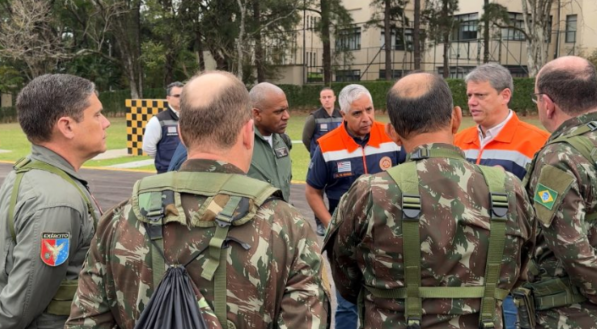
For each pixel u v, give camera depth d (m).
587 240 2.04
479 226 1.73
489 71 3.29
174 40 30.72
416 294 1.76
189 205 1.49
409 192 1.77
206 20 30.73
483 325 1.74
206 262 1.43
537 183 2.13
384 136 3.62
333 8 31.97
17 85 36.09
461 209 1.74
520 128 3.32
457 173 1.79
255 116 3.42
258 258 1.44
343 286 2.08
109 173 11.94
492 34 33.69
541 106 2.38
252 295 1.44
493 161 3.32
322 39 32.62
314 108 34.78
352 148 3.57
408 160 1.87
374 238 1.80
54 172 2.04
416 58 32.69
